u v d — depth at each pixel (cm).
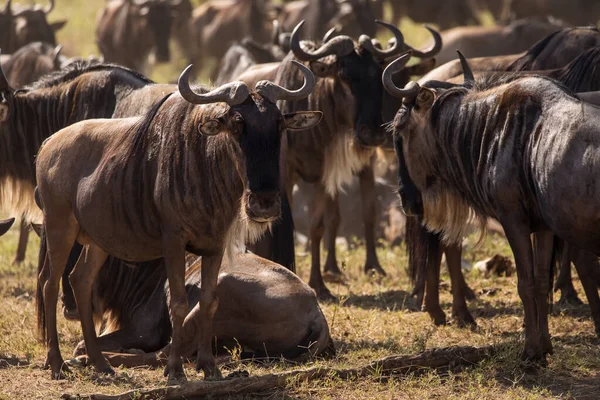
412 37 8094
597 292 2589
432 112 2416
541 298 2294
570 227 2078
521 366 2225
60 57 5353
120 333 2511
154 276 2512
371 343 2538
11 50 6912
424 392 2077
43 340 2488
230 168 2019
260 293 2303
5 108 2897
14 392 2089
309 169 3409
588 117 2056
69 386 2144
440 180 2459
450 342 2559
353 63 3278
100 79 2895
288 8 8150
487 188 2262
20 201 3103
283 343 2309
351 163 3388
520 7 7962
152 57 8056
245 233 2111
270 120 1945
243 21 8169
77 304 2288
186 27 8562
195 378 2136
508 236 2234
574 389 2095
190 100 1952
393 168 4488
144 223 2117
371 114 3269
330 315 2872
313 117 2092
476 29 5856
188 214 2052
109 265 2564
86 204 2177
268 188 1912
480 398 2036
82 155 2230
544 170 2097
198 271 2434
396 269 3694
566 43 3306
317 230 3341
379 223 4466
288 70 3356
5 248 4284
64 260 2283
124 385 2131
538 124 2147
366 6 7469
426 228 2773
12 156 3028
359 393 2069
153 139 2112
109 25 8244
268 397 2059
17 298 3238
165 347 2367
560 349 2372
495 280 3362
